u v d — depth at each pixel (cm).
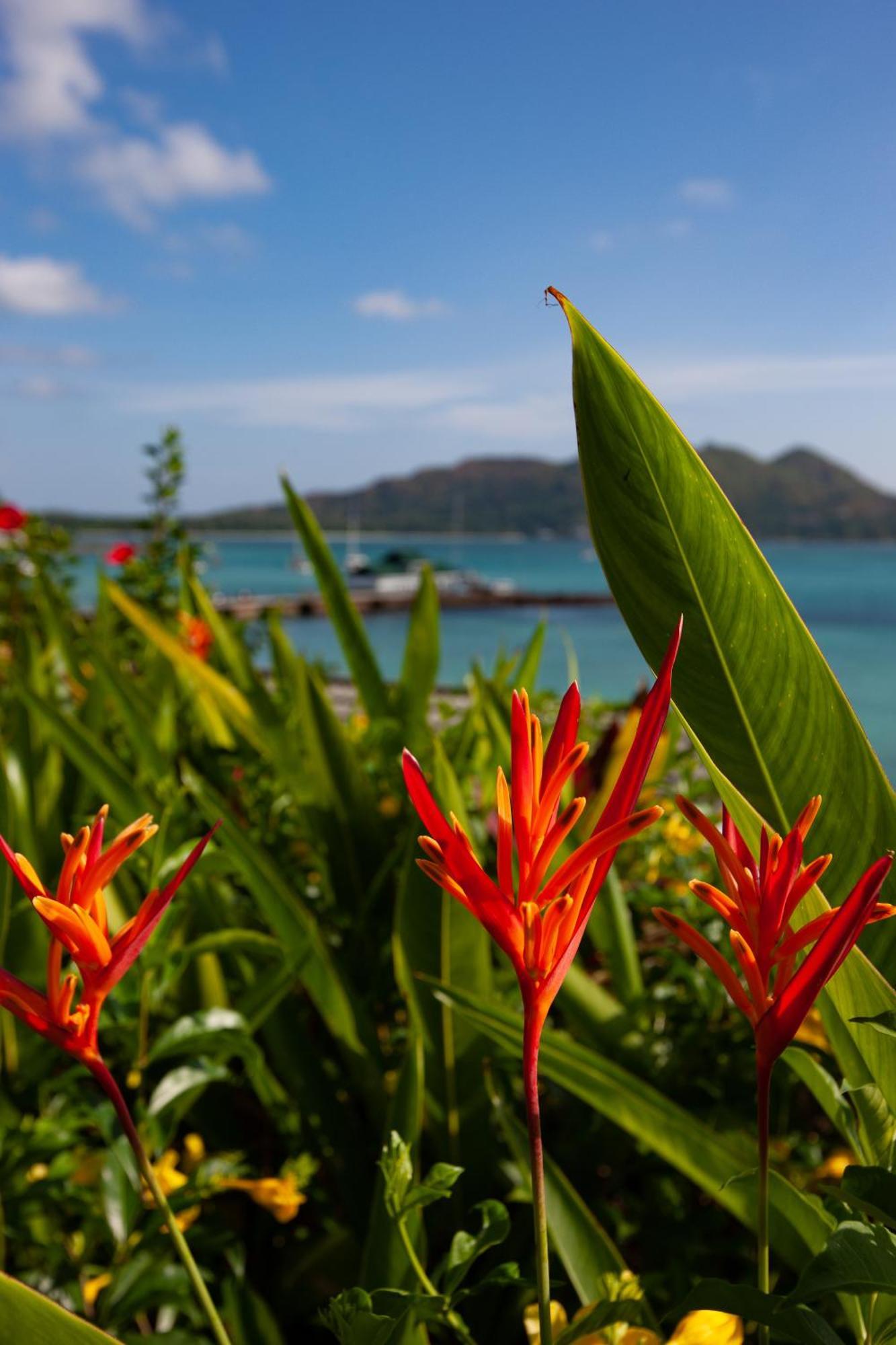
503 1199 117
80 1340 46
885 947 65
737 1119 120
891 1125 60
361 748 201
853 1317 61
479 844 163
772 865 44
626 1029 130
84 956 44
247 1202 131
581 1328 61
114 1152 96
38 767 188
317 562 214
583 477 67
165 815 109
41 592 299
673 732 190
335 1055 157
